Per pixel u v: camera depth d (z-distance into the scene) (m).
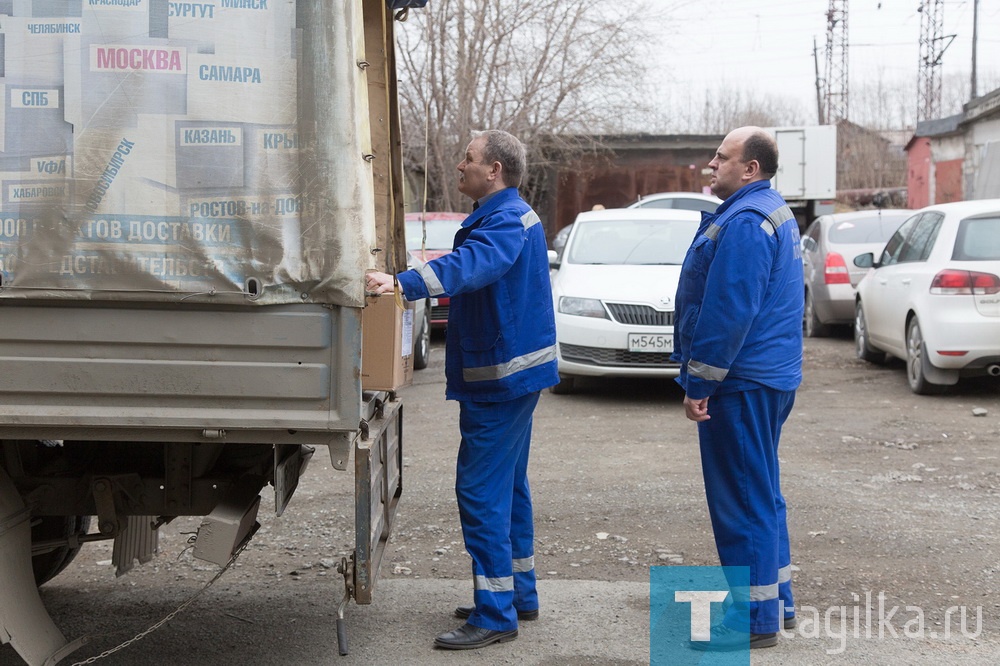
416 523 6.95
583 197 28.14
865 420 10.12
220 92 3.69
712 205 19.91
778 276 4.69
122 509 4.58
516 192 4.88
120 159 3.68
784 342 4.72
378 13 5.22
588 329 11.06
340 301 3.72
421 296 4.35
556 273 12.43
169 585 5.81
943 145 33.75
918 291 11.23
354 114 3.72
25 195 3.68
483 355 4.73
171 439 3.84
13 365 3.73
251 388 3.75
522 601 5.13
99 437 3.83
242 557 6.27
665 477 8.02
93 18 3.65
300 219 3.72
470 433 4.79
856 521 6.82
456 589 5.65
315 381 3.76
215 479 4.53
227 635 5.04
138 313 3.73
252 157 3.71
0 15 3.65
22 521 4.22
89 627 5.18
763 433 4.73
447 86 25.44
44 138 3.67
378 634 5.01
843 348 15.62
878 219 16.69
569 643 4.88
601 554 6.27
